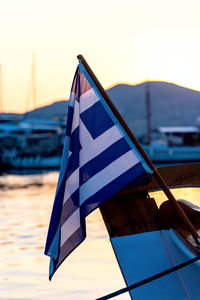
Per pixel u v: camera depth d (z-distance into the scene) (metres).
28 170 80.06
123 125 5.59
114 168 5.48
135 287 5.84
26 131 92.62
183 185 6.74
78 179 5.66
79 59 5.87
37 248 12.63
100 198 5.44
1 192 35.25
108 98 5.70
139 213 6.36
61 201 5.63
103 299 5.87
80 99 5.78
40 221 18.47
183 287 6.09
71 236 5.62
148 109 87.88
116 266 10.03
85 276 9.40
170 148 79.38
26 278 9.47
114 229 6.34
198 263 5.80
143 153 5.52
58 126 97.50
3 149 88.69
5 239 14.24
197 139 98.25
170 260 6.22
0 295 8.41
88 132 5.66
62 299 8.14
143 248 6.29
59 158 83.31
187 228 5.74
